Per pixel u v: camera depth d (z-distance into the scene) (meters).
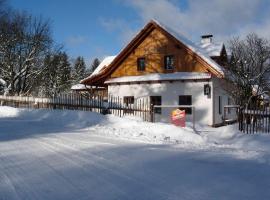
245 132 16.36
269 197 5.62
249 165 8.07
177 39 26.55
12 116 20.09
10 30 39.66
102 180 6.41
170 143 11.70
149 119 20.61
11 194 5.49
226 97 28.39
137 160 8.24
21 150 9.24
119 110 21.25
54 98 22.48
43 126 15.34
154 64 27.94
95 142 10.87
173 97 26.53
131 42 28.34
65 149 9.45
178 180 6.55
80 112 18.83
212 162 8.30
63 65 60.03
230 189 6.04
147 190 5.84
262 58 22.33
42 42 40.97
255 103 21.77
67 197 5.39
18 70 39.12
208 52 30.50
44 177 6.56
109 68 29.45
